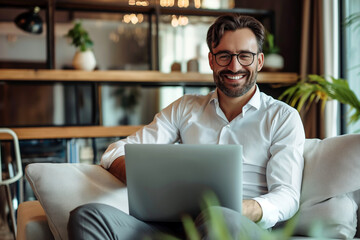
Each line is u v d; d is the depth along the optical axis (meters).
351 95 2.92
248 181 1.92
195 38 4.54
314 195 1.86
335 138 1.95
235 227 1.31
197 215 1.54
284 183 1.79
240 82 1.90
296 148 1.87
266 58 4.12
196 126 2.04
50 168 1.78
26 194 3.63
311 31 4.01
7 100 4.25
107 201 1.77
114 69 4.72
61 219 1.71
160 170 1.54
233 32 1.89
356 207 1.84
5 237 3.30
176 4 4.57
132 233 1.52
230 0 4.75
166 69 4.58
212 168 1.50
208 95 2.09
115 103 4.50
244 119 1.96
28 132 3.58
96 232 1.45
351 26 3.78
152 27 4.59
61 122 4.36
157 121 2.09
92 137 3.75
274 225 1.87
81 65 3.91
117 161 1.87
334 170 1.85
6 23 4.48
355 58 3.75
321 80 3.06
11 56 4.51
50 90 4.34
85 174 1.82
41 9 4.25
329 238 1.78
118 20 4.71
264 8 4.42
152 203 1.56
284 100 4.24
